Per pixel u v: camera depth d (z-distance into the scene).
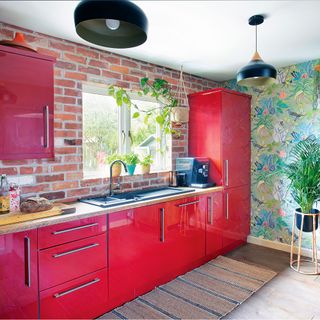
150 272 2.43
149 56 2.83
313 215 2.77
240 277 2.71
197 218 2.89
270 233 3.50
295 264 3.00
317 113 3.01
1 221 1.65
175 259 2.66
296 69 3.16
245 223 3.61
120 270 2.19
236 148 3.39
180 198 2.68
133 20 1.27
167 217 2.56
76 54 2.44
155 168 3.30
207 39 2.41
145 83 2.98
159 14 1.95
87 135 2.67
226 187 3.25
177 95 3.36
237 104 3.38
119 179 2.79
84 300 1.97
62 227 1.83
